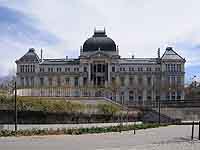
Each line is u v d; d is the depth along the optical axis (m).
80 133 52.88
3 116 59.38
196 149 36.97
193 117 113.00
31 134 48.38
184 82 199.00
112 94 148.75
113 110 78.31
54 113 64.81
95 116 73.06
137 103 137.38
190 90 184.00
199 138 47.09
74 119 68.19
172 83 195.12
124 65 199.25
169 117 104.12
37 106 63.19
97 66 198.12
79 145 39.19
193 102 118.81
